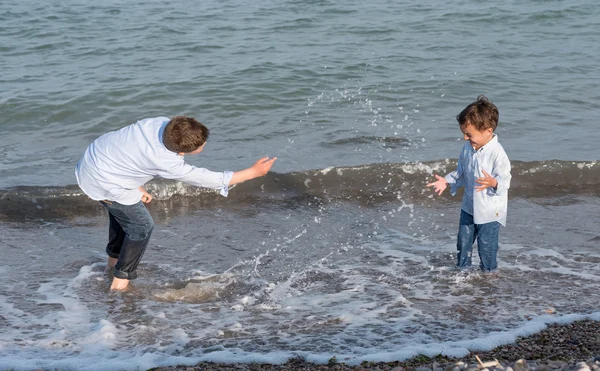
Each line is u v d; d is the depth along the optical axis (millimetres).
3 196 7406
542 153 8875
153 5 19016
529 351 4320
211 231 6914
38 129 10078
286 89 11859
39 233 6852
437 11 18375
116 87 11836
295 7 18734
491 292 5430
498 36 15984
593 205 7555
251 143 9336
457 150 9016
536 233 6738
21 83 12125
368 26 16766
